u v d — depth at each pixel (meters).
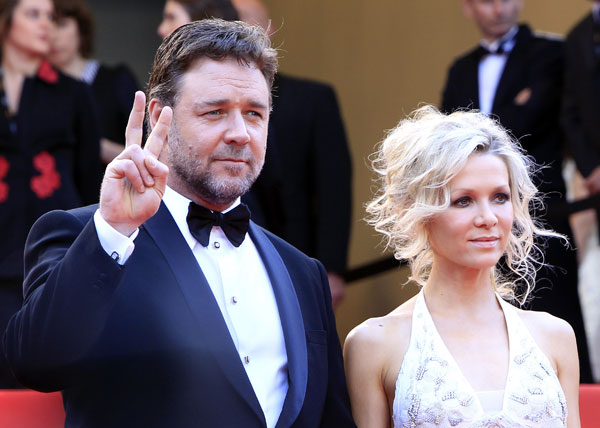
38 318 8.94
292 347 10.12
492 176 10.94
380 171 11.93
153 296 9.65
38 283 9.41
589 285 21.80
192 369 9.52
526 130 18.72
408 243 11.72
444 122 11.28
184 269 9.85
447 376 10.90
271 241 10.95
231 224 10.27
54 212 10.02
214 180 9.97
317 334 10.50
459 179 10.95
